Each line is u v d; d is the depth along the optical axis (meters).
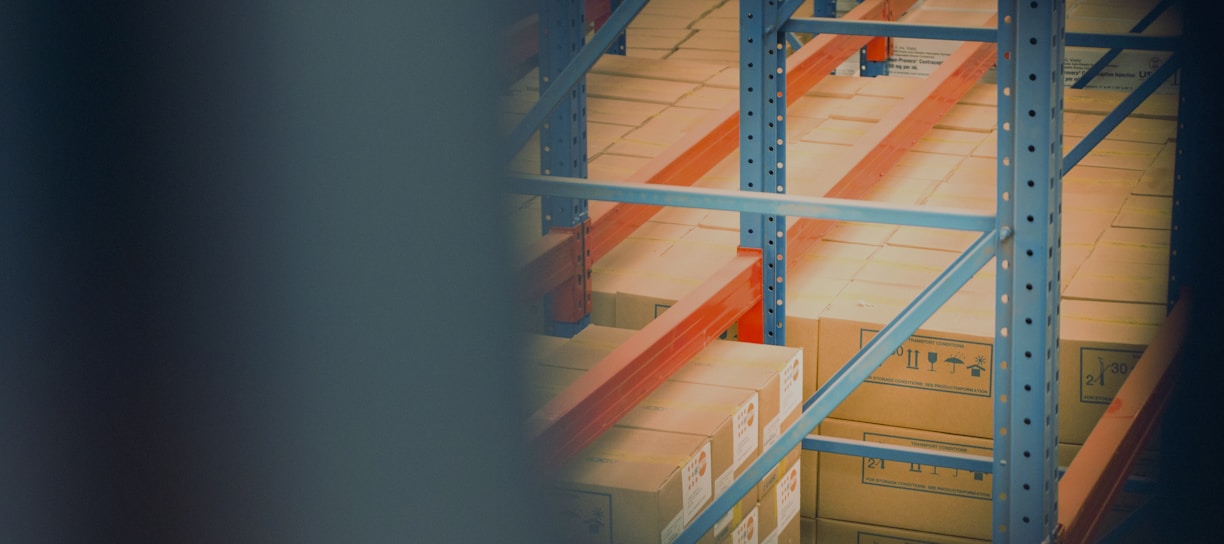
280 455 2.43
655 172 4.93
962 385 4.16
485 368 2.83
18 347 2.10
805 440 4.21
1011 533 2.95
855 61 8.02
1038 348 2.80
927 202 5.38
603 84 6.85
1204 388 4.21
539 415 3.27
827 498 4.42
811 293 4.57
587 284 4.66
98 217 2.07
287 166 2.26
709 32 8.30
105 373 2.16
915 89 6.23
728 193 3.07
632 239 5.14
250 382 2.36
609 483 3.32
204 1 2.06
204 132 2.13
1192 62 4.36
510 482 3.01
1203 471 4.23
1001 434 2.92
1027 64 2.63
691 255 4.93
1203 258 4.37
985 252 2.79
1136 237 5.03
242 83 2.13
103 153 2.04
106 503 2.24
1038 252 2.73
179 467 2.27
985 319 4.23
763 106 4.22
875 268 4.80
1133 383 3.89
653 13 8.85
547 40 4.55
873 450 4.09
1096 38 4.63
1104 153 6.02
